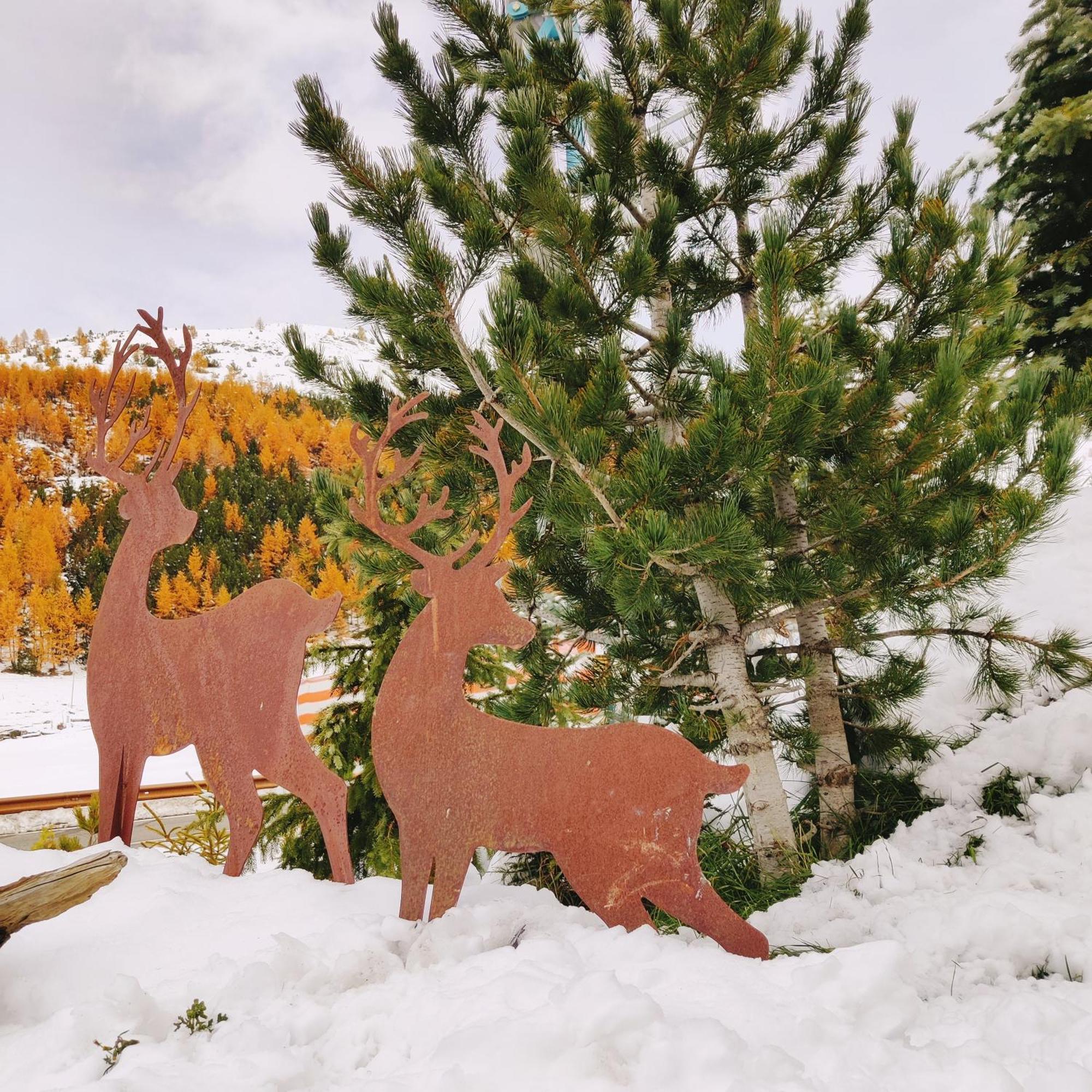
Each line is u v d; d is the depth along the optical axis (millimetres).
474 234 3734
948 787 4117
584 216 3709
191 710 3264
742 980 2092
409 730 2660
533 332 3348
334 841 3010
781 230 3066
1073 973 2539
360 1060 1825
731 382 3357
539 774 2543
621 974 2141
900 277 3902
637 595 3326
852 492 3816
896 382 3729
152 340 3592
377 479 2744
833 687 4363
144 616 3418
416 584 2725
